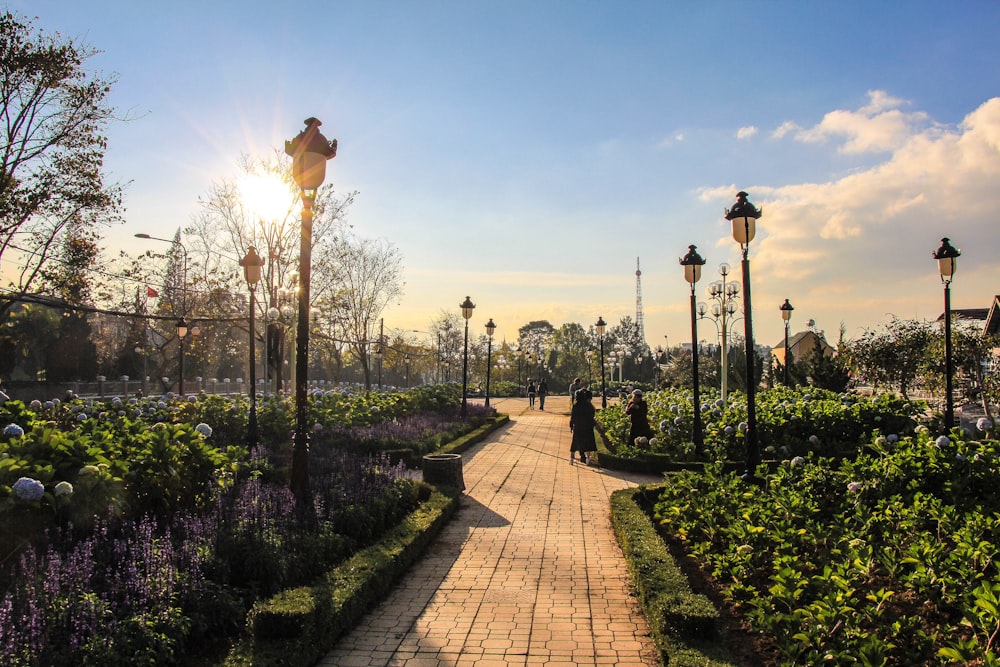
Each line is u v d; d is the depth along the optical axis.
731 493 6.88
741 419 12.95
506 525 8.41
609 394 46.94
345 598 5.02
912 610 4.54
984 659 3.35
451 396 26.16
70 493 5.18
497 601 5.73
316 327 32.34
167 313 34.91
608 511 9.22
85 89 20.16
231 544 5.41
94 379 38.88
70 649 3.60
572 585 6.13
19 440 5.79
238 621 4.68
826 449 12.16
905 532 5.73
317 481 7.95
